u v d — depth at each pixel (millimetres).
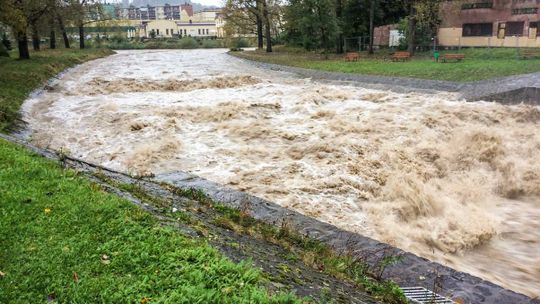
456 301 5797
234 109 17375
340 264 6285
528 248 8578
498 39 35344
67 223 5418
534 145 13711
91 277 4297
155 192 8836
